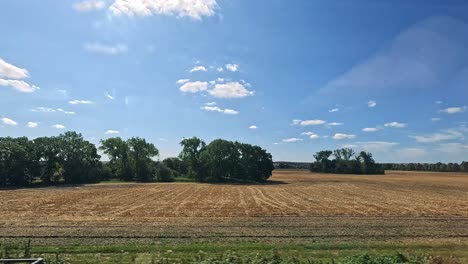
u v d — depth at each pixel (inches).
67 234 985.5
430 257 655.1
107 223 1188.5
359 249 777.6
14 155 3570.4
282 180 4670.3
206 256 674.2
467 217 1397.6
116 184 3757.4
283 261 611.2
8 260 506.0
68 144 4037.9
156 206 1760.6
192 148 4648.1
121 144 4500.5
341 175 5984.3
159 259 665.6
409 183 3961.6
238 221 1244.5
